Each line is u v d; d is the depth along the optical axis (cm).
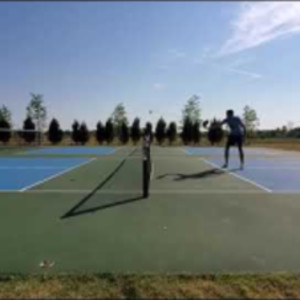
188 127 4516
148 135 1920
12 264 464
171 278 417
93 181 1121
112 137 4538
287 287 398
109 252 504
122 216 689
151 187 999
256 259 482
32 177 1222
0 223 644
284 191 944
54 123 4362
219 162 1756
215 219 673
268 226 630
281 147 3441
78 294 384
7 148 3197
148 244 537
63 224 638
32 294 385
